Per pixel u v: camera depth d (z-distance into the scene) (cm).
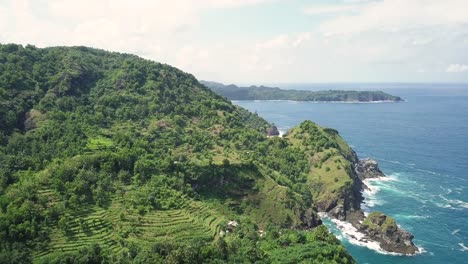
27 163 17975
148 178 18662
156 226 15862
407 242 18288
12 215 14000
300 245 14812
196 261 12788
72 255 13225
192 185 19738
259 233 17325
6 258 12769
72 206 15525
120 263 13150
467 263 16962
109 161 18225
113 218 15662
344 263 13550
